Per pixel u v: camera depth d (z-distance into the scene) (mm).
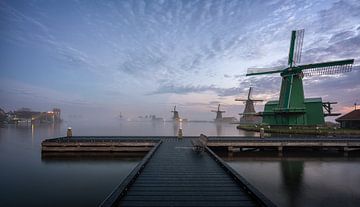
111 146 24781
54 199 12906
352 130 41031
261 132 29828
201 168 13414
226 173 12328
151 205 8094
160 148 21219
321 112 45688
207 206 8047
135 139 27500
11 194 13570
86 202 12508
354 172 17766
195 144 19703
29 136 49469
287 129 45000
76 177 16891
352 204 11914
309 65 45125
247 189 9250
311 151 25875
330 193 13438
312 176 16734
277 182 15391
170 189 9758
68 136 28578
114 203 7730
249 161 21406
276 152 25391
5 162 21000
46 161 21391
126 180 9992
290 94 45688
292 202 12195
